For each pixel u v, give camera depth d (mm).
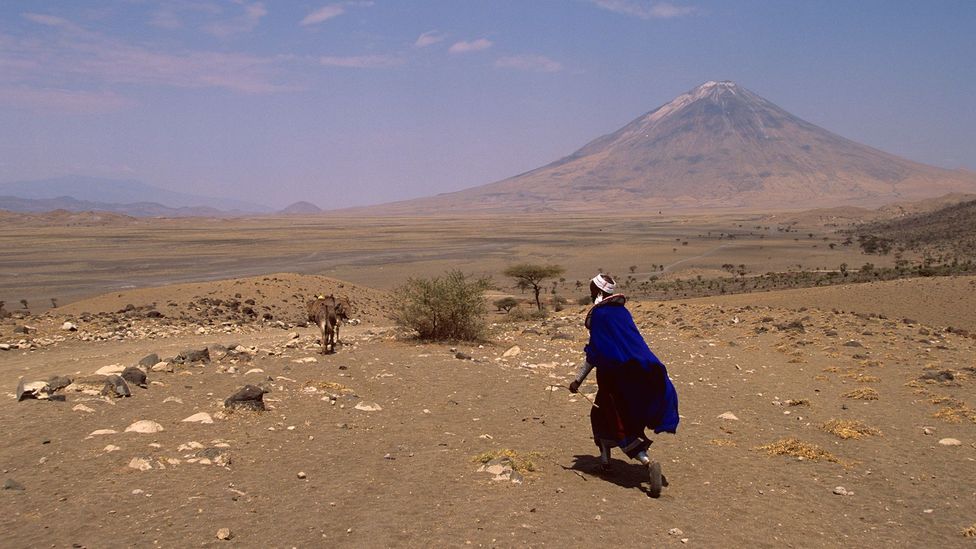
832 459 8609
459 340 18484
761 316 23469
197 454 7805
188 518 6148
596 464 8172
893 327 20812
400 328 20000
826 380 13266
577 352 16609
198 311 28453
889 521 6828
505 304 61844
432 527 6172
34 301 84500
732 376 13625
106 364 15141
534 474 7734
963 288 48781
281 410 10148
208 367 13594
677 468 8289
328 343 17734
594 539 6098
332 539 5859
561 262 177125
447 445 8727
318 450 8328
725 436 9648
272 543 5742
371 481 7301
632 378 7645
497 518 6438
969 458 8703
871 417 10648
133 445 8109
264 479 7254
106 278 121250
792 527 6625
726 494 7457
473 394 11688
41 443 8109
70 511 6211
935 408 11172
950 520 6848
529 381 12820
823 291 54438
